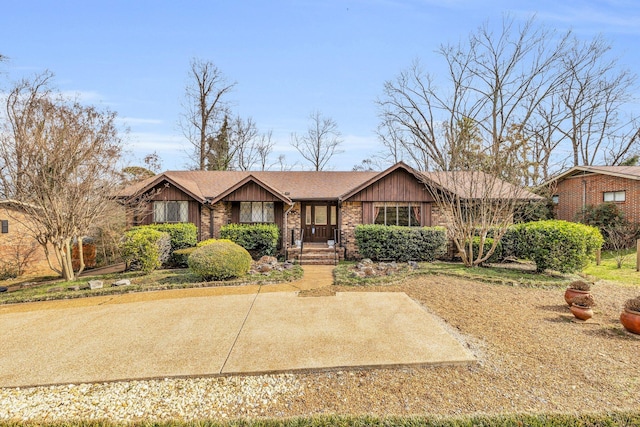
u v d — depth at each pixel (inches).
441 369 168.4
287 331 221.9
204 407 138.1
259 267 441.1
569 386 151.6
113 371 166.7
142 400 143.4
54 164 380.2
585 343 201.5
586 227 398.3
